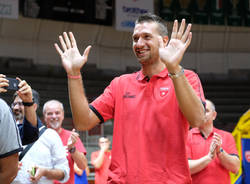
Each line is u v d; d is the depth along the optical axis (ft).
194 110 8.21
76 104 8.96
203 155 14.39
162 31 9.30
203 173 14.11
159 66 9.25
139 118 8.89
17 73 66.69
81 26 72.84
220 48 80.84
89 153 52.37
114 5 72.84
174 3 73.05
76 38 73.15
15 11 60.75
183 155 8.65
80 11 67.41
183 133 8.73
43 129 13.15
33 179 11.83
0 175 8.45
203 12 74.13
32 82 66.95
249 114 19.71
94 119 9.43
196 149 14.49
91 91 70.03
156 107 8.83
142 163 8.62
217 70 80.59
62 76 70.54
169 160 8.61
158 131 8.71
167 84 9.00
